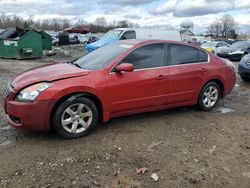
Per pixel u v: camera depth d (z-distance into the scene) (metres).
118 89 5.32
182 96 6.20
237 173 4.20
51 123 4.90
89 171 4.05
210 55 6.71
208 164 4.39
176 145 4.95
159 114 6.41
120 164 4.26
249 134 5.57
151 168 4.20
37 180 3.83
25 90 4.78
